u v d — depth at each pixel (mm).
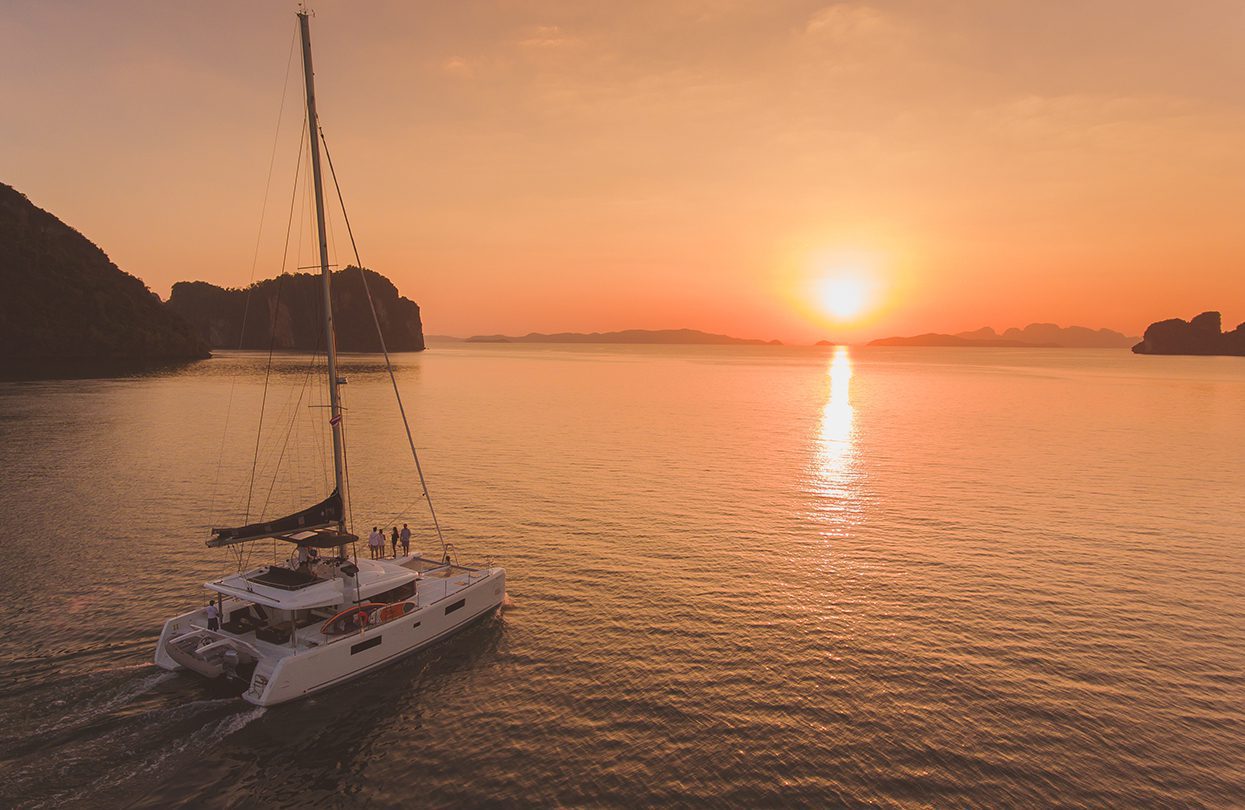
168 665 20781
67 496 41844
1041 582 29125
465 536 34969
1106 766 17000
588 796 15820
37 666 20953
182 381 127500
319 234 22844
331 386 23141
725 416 88875
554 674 21250
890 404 107000
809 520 38375
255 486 45969
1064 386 148500
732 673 21375
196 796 15656
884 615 25672
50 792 15539
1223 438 70688
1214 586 28812
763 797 15773
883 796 15836
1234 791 16125
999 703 19781
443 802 15641
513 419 84062
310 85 22297
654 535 35312
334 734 18109
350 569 22016
